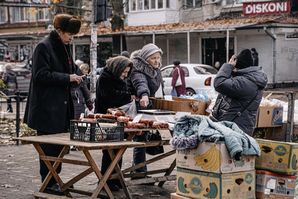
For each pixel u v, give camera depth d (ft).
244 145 19.77
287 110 29.73
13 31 167.73
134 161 27.40
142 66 26.48
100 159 34.68
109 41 131.54
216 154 19.49
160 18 129.18
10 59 162.40
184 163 20.61
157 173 26.84
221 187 19.54
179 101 25.02
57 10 115.14
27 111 25.02
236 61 23.16
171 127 23.15
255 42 109.91
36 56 24.25
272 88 105.19
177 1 129.49
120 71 25.39
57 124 24.43
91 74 47.52
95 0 46.65
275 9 106.01
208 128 19.90
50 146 24.50
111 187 25.72
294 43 109.60
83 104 33.06
